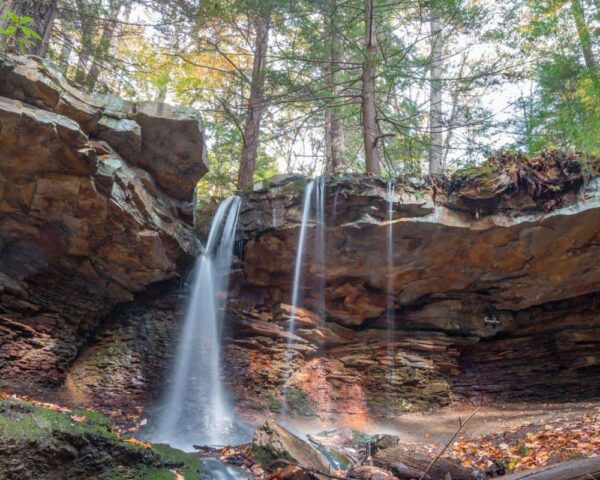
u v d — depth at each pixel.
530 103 10.73
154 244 8.41
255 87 12.49
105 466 4.09
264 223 9.96
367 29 11.44
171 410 8.27
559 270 9.24
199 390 9.28
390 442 6.52
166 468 4.61
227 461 5.47
